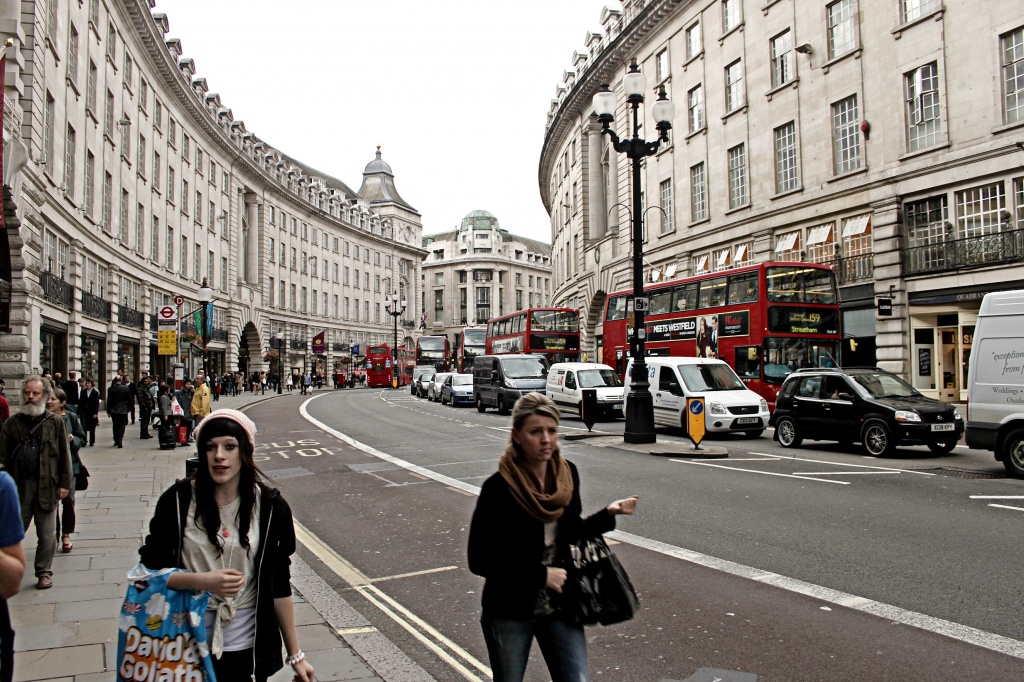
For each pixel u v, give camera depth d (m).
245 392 57.25
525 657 3.00
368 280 87.44
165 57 38.09
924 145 24.08
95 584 6.27
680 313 23.66
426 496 10.91
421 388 45.31
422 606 5.87
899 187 24.55
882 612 5.29
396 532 8.62
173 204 41.84
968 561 6.52
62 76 24.00
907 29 24.52
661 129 16.16
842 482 10.95
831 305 20.97
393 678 4.30
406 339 95.06
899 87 24.72
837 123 27.28
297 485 12.44
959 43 22.88
